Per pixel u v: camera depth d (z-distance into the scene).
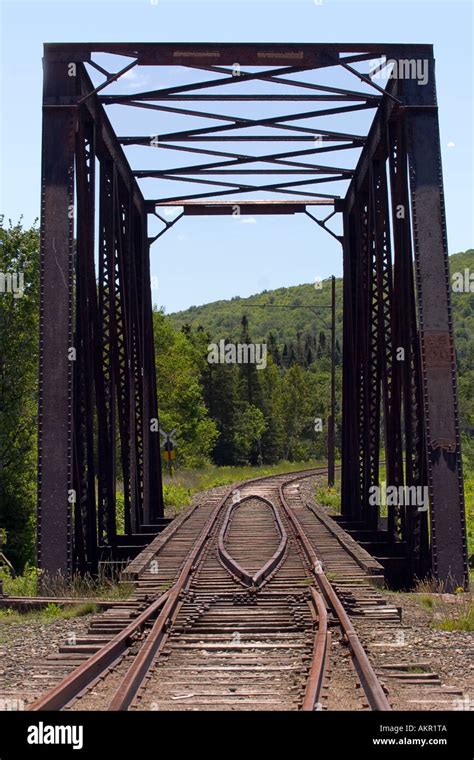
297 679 7.25
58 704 6.24
